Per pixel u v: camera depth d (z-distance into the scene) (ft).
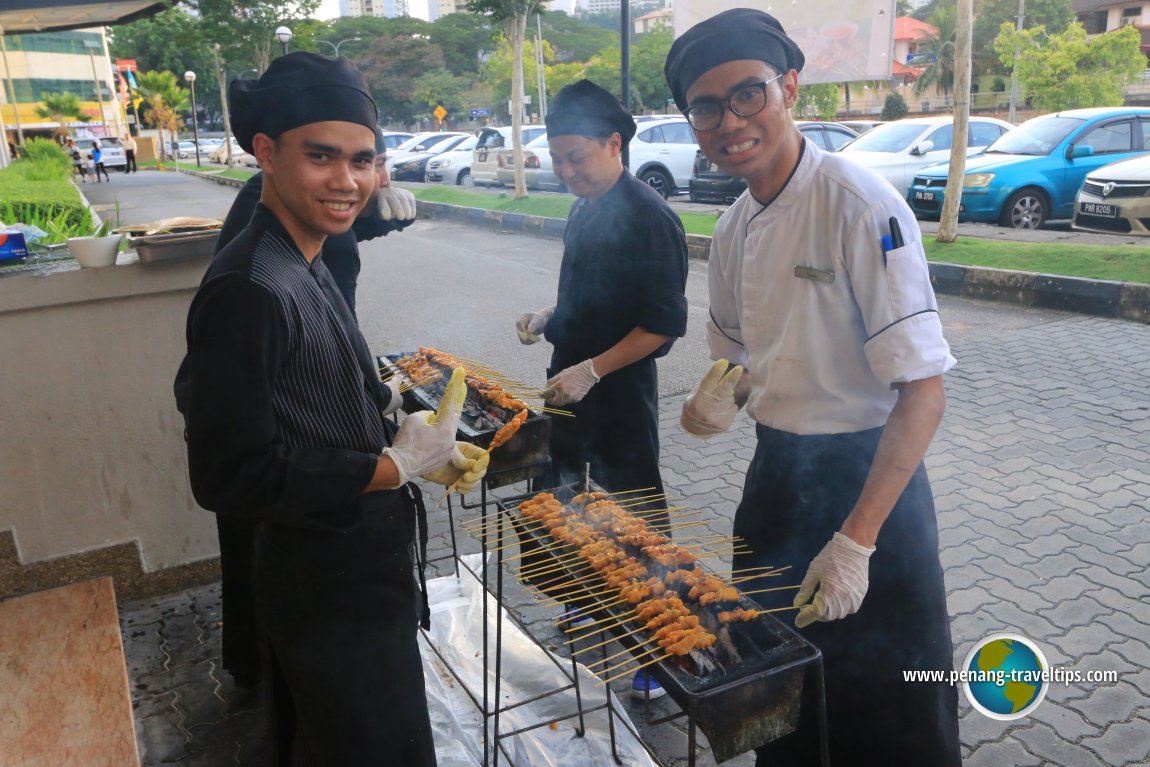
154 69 250.57
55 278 10.34
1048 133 36.73
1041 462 15.23
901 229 5.76
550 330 10.33
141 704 9.57
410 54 241.76
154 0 31.27
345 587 5.93
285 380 5.50
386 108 247.70
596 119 8.73
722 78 5.86
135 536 11.58
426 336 24.88
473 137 79.87
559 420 9.96
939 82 152.25
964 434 16.66
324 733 6.11
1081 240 30.07
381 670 6.09
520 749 8.23
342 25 258.37
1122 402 17.89
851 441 6.43
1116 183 30.73
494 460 8.09
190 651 10.53
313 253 5.95
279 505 5.29
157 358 11.18
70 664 9.50
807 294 6.20
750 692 5.13
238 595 9.18
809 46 26.73
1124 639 10.22
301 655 5.99
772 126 5.98
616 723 8.65
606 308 9.45
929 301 5.82
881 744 6.81
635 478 9.96
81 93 184.65
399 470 5.68
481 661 9.66
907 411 5.73
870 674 6.66
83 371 10.86
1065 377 19.61
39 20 31.40
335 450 5.54
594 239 9.38
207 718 9.31
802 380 6.39
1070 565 11.87
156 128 207.10
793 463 6.66
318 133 5.31
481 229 47.73
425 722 6.33
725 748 5.15
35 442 10.82
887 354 5.73
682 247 9.25
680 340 23.76
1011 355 21.40
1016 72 102.94
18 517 10.93
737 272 7.14
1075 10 172.96
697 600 6.08
